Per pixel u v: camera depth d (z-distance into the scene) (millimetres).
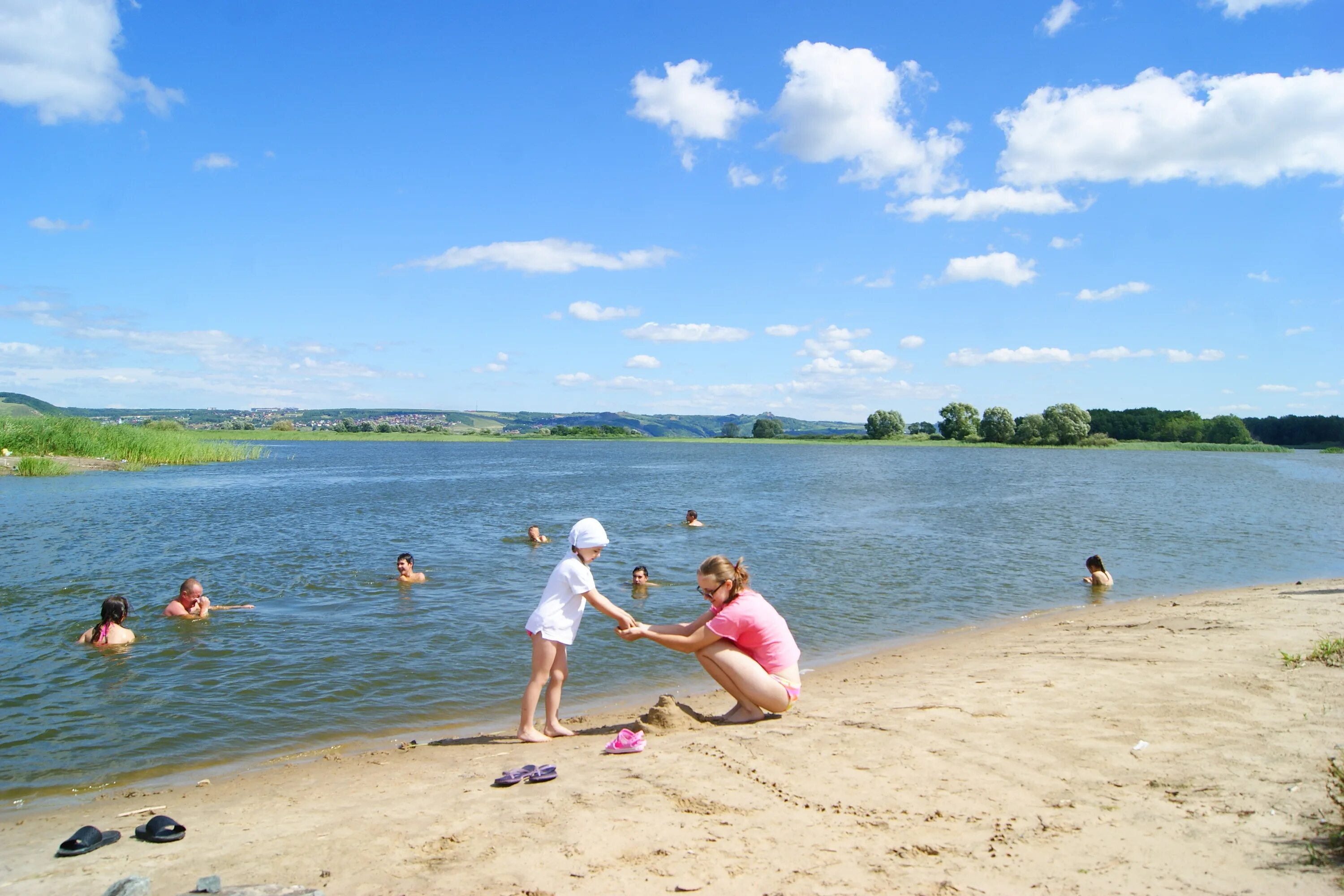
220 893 4578
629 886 4562
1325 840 4633
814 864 4719
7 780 7754
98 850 5738
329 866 5090
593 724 9188
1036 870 4516
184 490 42781
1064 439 151750
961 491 46750
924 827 5199
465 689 10672
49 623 14016
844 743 7086
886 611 15719
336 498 39406
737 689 8266
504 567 20156
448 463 82188
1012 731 7270
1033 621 14711
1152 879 4320
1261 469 84438
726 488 48062
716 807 5695
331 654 12250
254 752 8531
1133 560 22500
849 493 44969
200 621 14219
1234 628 12000
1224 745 6535
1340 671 8750
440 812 5961
